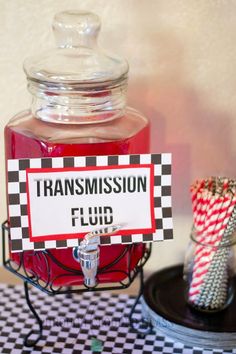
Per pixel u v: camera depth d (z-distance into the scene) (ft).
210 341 4.22
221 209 4.15
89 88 3.92
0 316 4.47
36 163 3.84
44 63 4.07
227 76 4.43
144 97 4.50
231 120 4.53
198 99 4.49
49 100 3.96
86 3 4.32
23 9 4.33
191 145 4.59
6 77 4.48
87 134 3.89
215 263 4.31
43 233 3.88
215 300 4.36
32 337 4.31
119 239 3.92
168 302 4.49
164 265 4.86
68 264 4.02
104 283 4.48
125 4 4.31
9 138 4.04
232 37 4.35
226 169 4.64
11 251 3.97
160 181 3.92
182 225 4.77
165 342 4.30
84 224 3.89
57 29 4.08
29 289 4.70
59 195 3.87
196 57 4.40
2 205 4.74
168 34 4.36
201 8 4.30
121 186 3.89
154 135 4.58
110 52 4.27
